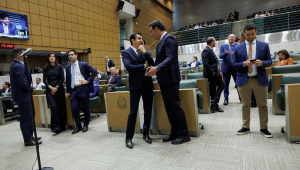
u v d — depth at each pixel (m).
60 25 8.89
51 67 3.39
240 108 3.87
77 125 3.33
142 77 2.44
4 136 3.45
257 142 2.24
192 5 19.86
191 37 12.74
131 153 2.26
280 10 13.96
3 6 6.88
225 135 2.54
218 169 1.76
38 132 3.50
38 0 8.01
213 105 3.69
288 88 2.14
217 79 3.74
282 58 4.34
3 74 7.50
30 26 7.72
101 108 4.76
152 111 2.83
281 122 2.86
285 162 1.77
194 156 2.04
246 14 17.91
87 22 10.30
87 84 3.38
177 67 2.33
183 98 2.59
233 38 4.00
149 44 14.71
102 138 2.89
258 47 2.35
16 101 2.77
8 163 2.29
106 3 11.58
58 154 2.42
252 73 2.38
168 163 1.95
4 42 6.93
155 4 16.89
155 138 2.70
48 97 3.36
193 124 2.58
